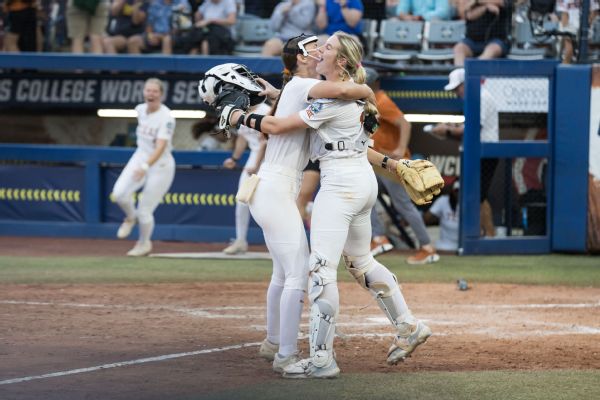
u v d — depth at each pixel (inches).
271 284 786.8
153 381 732.0
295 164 757.3
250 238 1712.6
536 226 1622.8
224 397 680.4
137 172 1461.6
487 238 1588.3
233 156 1531.7
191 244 1713.8
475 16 1745.8
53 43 1866.4
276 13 1772.9
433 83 1737.2
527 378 745.6
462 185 1582.2
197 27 1804.9
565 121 1587.1
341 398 679.1
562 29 1723.7
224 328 962.1
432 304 1125.1
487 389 707.4
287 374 744.3
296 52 766.5
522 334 944.9
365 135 751.1
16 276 1320.1
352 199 741.9
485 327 981.2
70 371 763.4
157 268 1408.7
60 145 1806.1
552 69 1587.1
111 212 1775.3
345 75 743.7
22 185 1803.6
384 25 1812.3
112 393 692.1
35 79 1875.0
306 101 741.9
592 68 1574.8
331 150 741.9
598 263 1504.7
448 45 1788.9
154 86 1461.6
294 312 753.0
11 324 973.2
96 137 1872.5
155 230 1750.7
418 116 1750.7
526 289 1245.7
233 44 1815.9
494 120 1576.0
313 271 743.1
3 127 1908.2
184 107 1808.6
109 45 1840.6
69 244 1691.7
